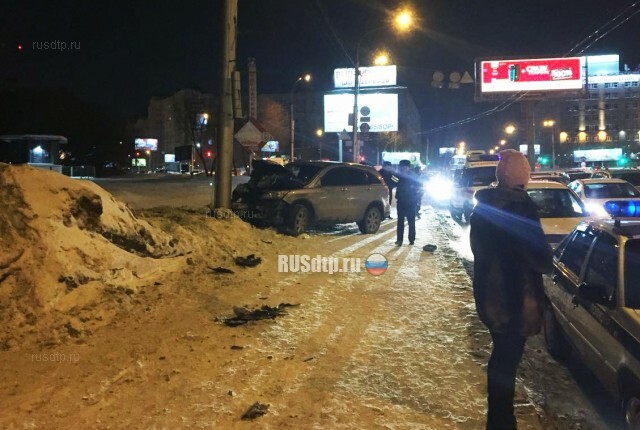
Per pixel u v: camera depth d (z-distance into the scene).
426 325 6.57
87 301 6.07
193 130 57.25
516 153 3.73
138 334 5.76
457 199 18.28
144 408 4.25
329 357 5.47
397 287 8.47
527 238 3.50
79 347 5.31
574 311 5.05
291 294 7.80
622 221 5.21
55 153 34.78
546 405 4.65
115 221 7.35
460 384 4.89
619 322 4.09
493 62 51.34
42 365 4.88
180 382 4.73
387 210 15.06
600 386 5.02
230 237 10.49
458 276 9.27
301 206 12.81
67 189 6.75
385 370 5.18
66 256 6.20
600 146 122.00
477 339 6.08
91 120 60.25
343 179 13.99
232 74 12.44
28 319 5.47
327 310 7.10
